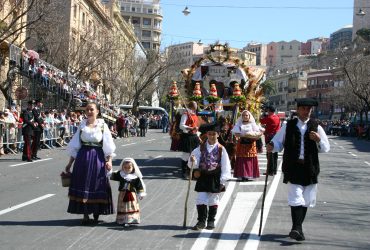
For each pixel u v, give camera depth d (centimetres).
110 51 5059
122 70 6488
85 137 839
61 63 4175
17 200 1073
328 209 1062
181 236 787
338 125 7419
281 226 877
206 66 1805
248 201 1124
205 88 1812
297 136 764
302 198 762
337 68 10775
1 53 3222
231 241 764
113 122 4241
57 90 3416
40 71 3169
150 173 1598
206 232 817
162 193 1209
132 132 4700
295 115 795
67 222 867
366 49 7988
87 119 852
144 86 6356
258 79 1812
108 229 822
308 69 13762
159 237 778
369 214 1023
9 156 2072
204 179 823
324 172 1783
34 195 1137
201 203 833
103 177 843
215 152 825
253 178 1475
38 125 1919
